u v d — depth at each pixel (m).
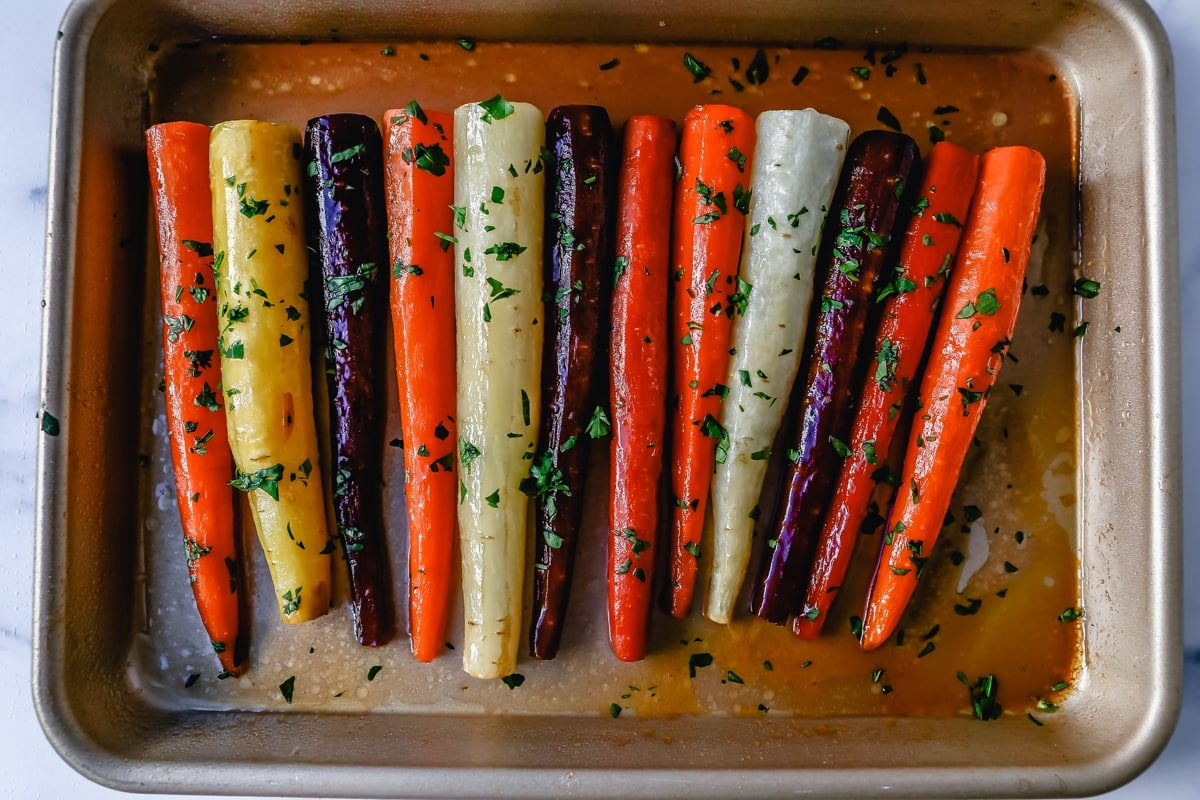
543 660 0.31
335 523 0.31
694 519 0.30
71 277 0.29
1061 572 0.32
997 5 0.30
